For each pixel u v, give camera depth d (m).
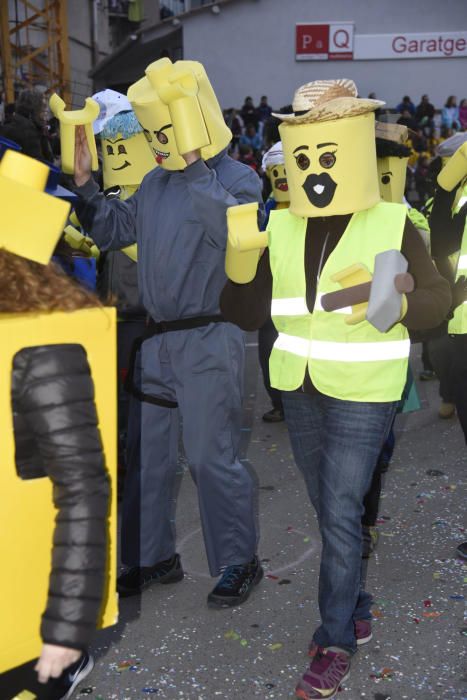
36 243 1.57
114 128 3.77
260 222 3.08
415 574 3.53
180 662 2.93
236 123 21.34
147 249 3.16
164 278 3.12
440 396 6.13
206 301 3.13
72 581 1.46
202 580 3.52
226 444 3.22
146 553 3.37
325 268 2.66
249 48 24.47
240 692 2.77
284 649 3.00
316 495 2.88
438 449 5.06
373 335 2.62
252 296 2.73
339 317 2.63
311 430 2.83
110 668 2.89
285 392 2.81
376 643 3.01
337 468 2.64
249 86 24.70
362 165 2.65
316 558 3.69
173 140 2.98
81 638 1.46
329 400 2.68
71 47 24.77
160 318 3.21
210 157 3.05
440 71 24.64
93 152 3.10
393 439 4.48
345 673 2.74
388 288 2.32
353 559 2.67
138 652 2.99
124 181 3.89
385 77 24.69
